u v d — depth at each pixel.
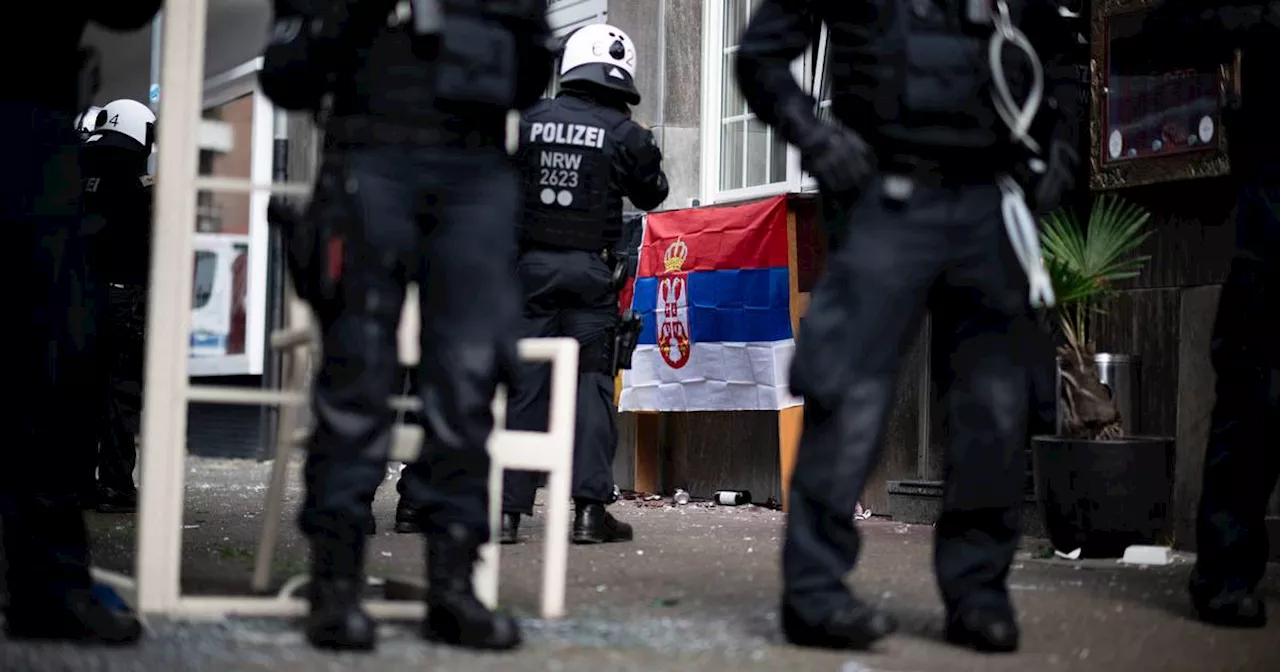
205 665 3.31
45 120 3.77
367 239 3.60
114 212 7.71
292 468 11.99
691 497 8.96
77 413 3.71
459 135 3.69
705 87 9.22
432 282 3.71
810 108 3.86
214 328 14.48
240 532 6.46
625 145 6.53
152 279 3.97
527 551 6.02
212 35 15.27
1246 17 4.34
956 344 3.89
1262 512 4.35
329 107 3.86
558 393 4.27
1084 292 6.16
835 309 3.77
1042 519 6.04
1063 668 3.59
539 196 6.46
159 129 3.97
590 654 3.60
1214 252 6.30
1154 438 5.98
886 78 3.76
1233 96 4.55
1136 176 6.56
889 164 3.79
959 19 3.80
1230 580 4.32
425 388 3.71
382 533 6.58
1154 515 5.87
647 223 8.59
